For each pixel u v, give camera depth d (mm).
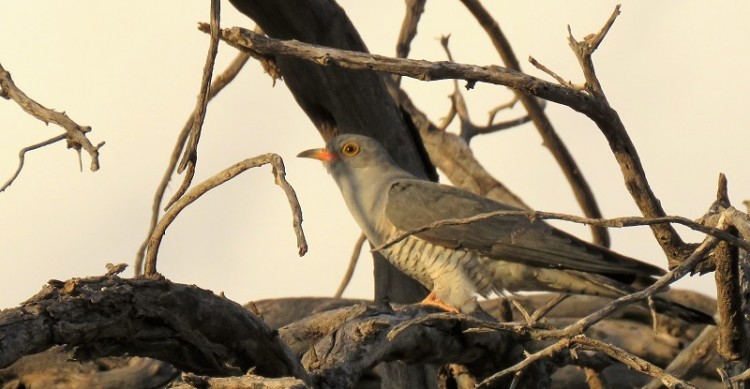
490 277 12938
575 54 9000
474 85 8656
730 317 8766
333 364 8367
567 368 14391
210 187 8023
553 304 10938
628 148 9438
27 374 11328
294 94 13078
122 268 7281
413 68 8305
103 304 6973
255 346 7734
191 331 7461
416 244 13016
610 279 12422
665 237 9656
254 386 6301
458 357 10047
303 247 7133
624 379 14375
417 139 13922
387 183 13406
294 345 9906
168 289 7273
